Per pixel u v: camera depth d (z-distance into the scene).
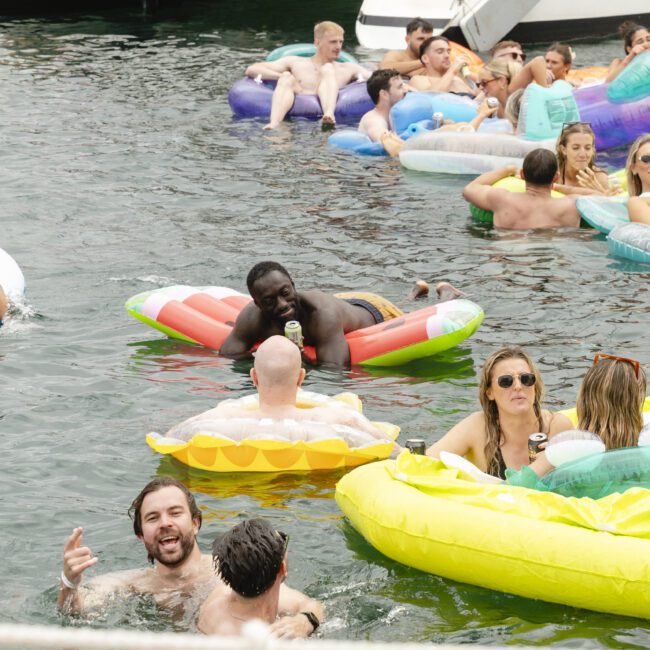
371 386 10.62
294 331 10.88
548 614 7.07
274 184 17.38
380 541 7.67
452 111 19.95
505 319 12.12
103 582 7.11
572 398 10.12
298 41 28.17
